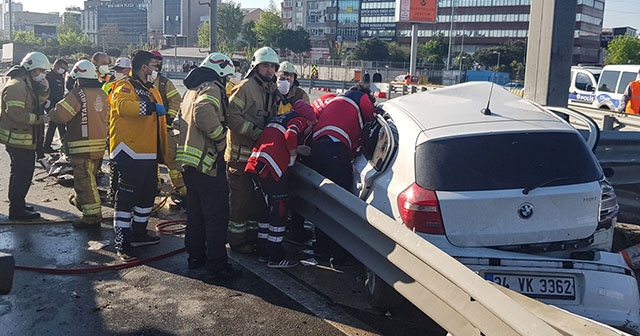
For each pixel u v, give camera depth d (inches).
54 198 309.4
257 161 205.2
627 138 276.2
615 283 149.8
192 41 4933.6
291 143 204.7
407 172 166.1
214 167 199.9
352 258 225.8
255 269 215.3
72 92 247.1
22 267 205.5
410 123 179.9
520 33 4018.2
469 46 4207.7
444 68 3085.6
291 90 289.1
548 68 328.8
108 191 320.5
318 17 4968.0
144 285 197.2
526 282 150.5
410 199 158.9
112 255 223.9
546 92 331.6
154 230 259.4
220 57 207.5
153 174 231.5
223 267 203.0
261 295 191.3
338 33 4852.4
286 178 212.4
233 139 222.8
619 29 4404.5
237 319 173.0
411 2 2322.8
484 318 119.6
